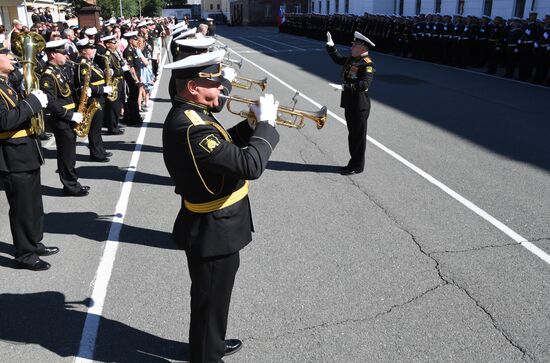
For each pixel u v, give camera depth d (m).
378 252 4.83
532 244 4.95
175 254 4.84
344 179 6.82
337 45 28.48
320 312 3.92
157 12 72.50
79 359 3.45
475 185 6.53
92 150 7.58
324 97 12.59
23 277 4.42
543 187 6.45
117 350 3.54
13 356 3.46
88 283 4.34
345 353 3.48
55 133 5.99
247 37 37.19
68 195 6.28
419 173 7.00
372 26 24.91
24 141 4.29
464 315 3.87
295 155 7.89
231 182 2.86
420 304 4.01
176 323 3.82
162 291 4.22
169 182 6.79
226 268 2.96
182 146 2.70
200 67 2.72
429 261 4.65
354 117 6.70
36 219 4.54
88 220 5.58
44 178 6.96
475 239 5.07
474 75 16.27
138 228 5.39
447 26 19.09
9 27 22.94
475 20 18.25
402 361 3.39
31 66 4.42
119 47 11.87
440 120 9.98
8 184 4.34
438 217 5.59
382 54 23.34
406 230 5.28
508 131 9.14
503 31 16.17
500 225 5.37
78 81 6.72
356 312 3.92
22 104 4.05
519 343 3.56
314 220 5.54
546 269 4.50
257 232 5.25
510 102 11.73
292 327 3.75
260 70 17.86
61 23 17.72
